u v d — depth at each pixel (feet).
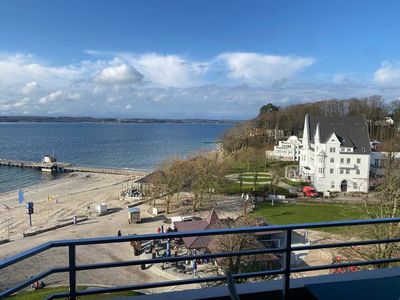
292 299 14.42
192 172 182.50
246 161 266.57
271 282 14.85
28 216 165.68
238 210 165.58
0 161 368.68
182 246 107.45
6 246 123.54
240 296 13.85
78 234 136.67
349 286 14.53
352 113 372.17
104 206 168.04
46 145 570.05
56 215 167.22
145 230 141.38
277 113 421.59
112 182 265.75
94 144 588.91
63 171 327.67
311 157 232.94
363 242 15.53
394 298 13.70
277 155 325.01
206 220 111.45
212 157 219.00
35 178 294.46
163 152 465.06
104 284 84.64
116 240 11.34
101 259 103.04
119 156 431.43
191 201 188.03
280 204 173.88
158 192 175.32
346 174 208.44
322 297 13.71
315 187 213.05
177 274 87.35
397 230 39.78
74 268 11.51
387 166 120.26
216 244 65.72
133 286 12.82
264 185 212.43
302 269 14.76
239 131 378.12
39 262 98.02
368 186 197.26
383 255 39.75
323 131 216.13
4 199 208.85
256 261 58.08
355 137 212.43
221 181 208.85
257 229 12.97
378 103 375.86
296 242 101.55
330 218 141.90
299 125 411.75
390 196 55.11
